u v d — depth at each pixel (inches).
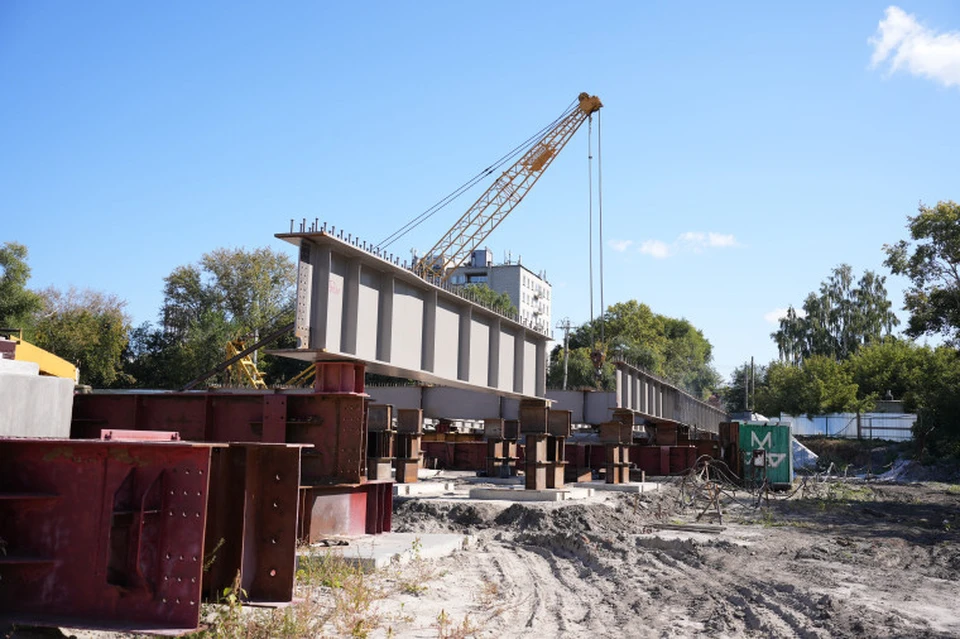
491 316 810.8
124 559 259.1
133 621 254.7
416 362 659.4
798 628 339.6
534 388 935.0
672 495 1030.4
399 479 970.7
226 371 2231.8
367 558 429.7
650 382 1348.4
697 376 5196.9
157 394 602.5
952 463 2167.8
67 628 248.8
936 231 1679.4
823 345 4451.3
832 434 3107.8
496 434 1282.0
